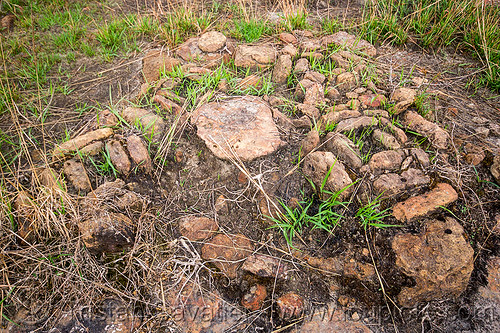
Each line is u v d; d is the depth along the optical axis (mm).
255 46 3400
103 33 3564
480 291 2113
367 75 3090
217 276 2197
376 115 2697
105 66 3352
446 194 2324
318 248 2285
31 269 2162
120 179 2428
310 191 2447
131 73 3250
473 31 3428
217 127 2637
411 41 3539
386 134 2559
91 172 2441
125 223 2236
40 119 2859
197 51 3346
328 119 2676
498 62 3166
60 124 2850
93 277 2148
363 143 2582
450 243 2152
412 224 2268
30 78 3223
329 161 2385
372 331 2047
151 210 2385
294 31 3594
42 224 2238
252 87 2982
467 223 2293
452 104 2920
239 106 2787
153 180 2482
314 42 3402
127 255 2229
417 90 2961
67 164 2426
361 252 2236
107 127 2682
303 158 2490
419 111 2795
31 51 3549
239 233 2346
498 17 3553
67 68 3359
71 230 2227
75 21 3893
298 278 2203
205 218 2365
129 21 3758
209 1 4215
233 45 3445
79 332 2002
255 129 2641
